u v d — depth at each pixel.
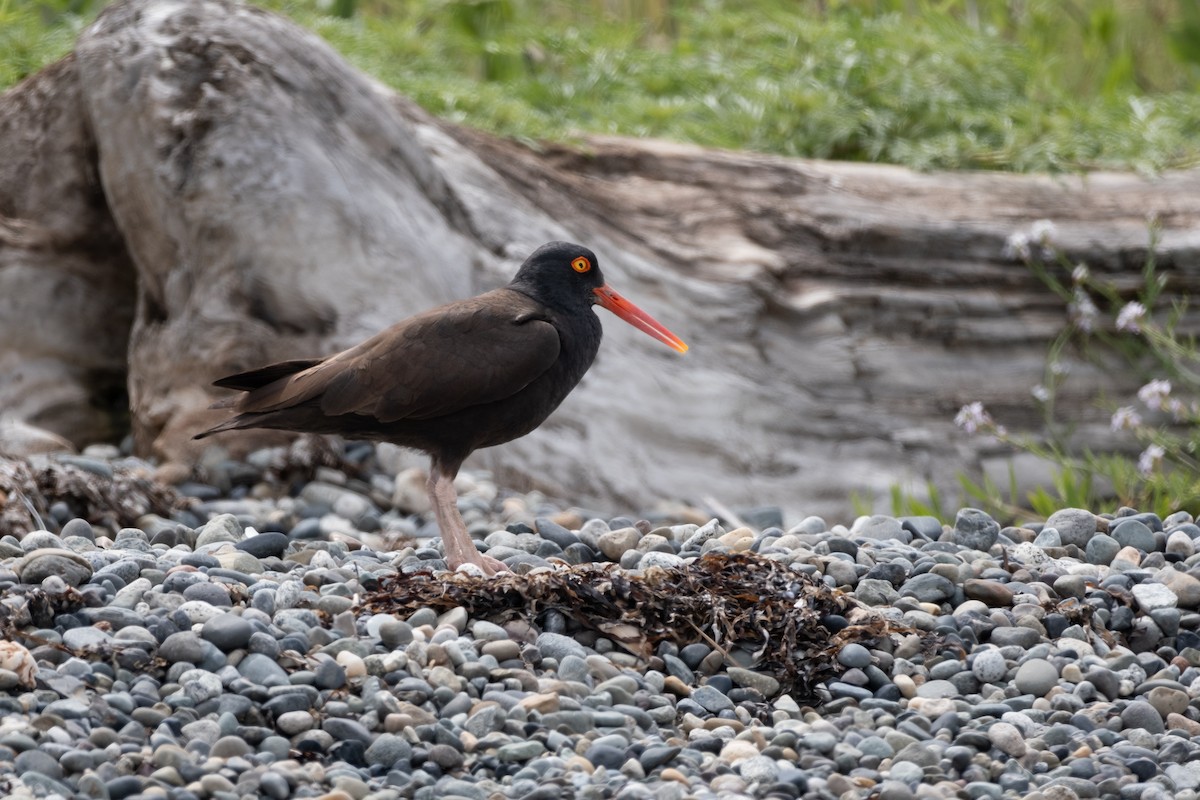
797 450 14.22
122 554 8.28
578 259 9.47
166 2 13.12
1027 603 8.44
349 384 8.79
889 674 7.87
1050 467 14.83
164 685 6.79
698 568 8.24
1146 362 15.63
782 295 15.08
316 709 6.80
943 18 19.77
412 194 13.45
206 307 12.37
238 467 12.08
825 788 6.57
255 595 7.68
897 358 15.11
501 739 6.71
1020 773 6.93
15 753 6.07
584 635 7.86
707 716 7.36
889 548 9.18
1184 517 9.84
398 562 9.03
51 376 12.94
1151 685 7.81
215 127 12.49
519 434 9.32
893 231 15.48
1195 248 15.70
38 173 13.27
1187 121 18.72
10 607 7.00
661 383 13.91
